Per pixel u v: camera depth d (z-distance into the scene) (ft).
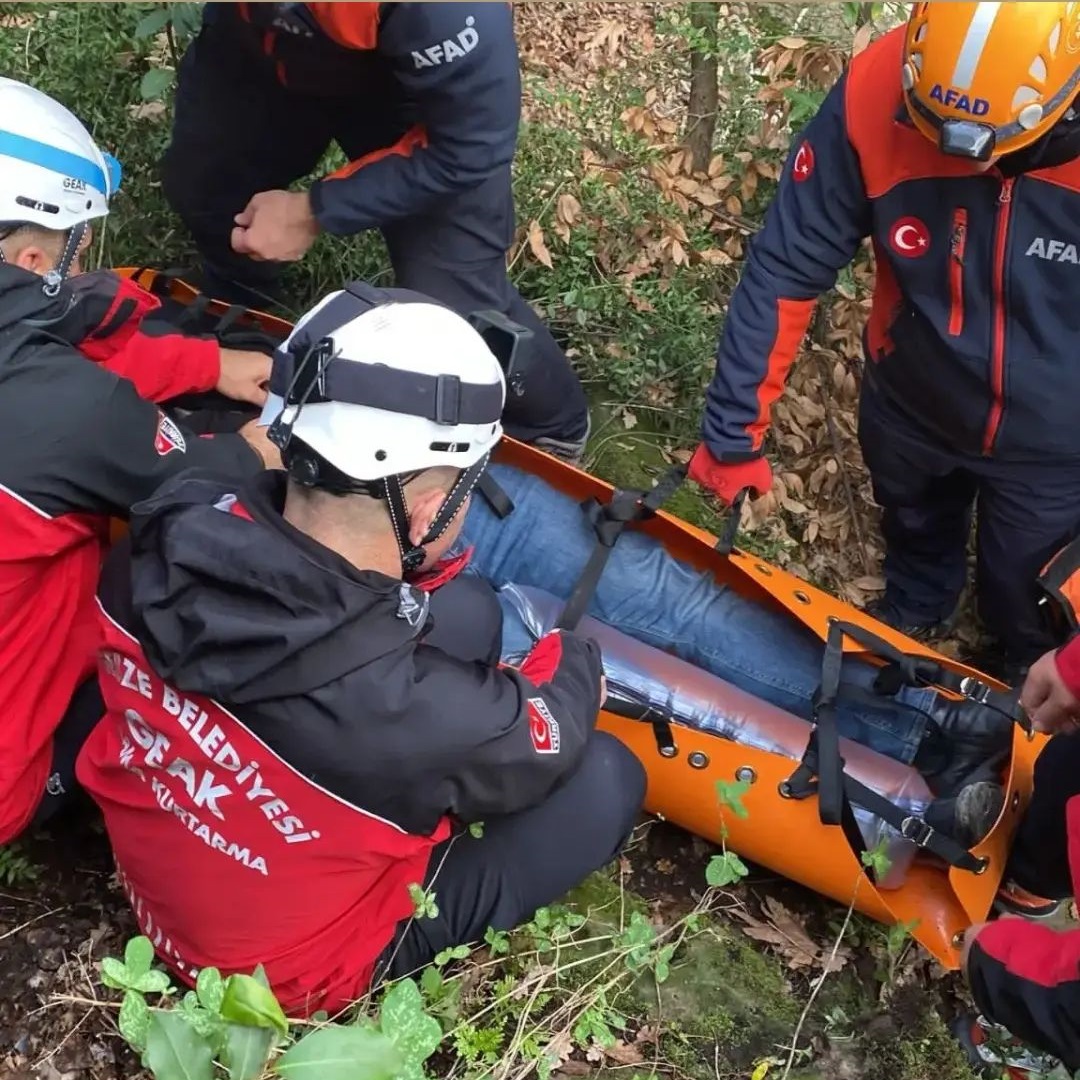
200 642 4.45
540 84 12.43
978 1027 6.75
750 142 10.94
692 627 7.75
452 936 6.26
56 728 6.29
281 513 4.96
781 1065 6.42
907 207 6.94
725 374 7.80
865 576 10.23
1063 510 7.98
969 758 7.40
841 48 9.80
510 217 8.39
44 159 5.86
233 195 8.91
